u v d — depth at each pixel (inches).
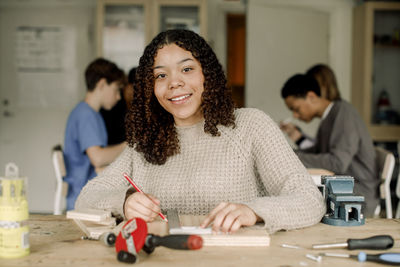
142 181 56.5
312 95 110.7
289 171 50.7
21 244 36.3
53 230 45.4
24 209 36.6
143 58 55.0
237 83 194.2
